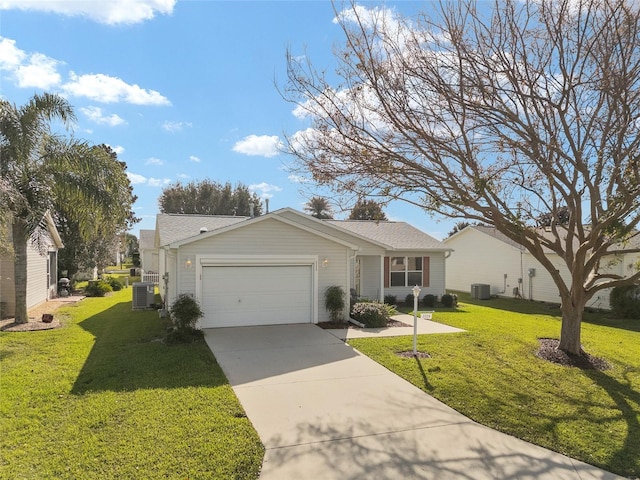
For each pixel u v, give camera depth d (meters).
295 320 12.38
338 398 6.16
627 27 6.77
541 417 5.57
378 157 7.36
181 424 5.09
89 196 11.82
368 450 4.57
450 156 7.79
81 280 27.81
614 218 7.34
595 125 8.00
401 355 8.70
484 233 24.64
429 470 4.19
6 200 10.30
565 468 4.29
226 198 48.03
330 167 7.62
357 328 11.87
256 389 6.50
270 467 4.18
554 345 9.61
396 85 7.07
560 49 7.16
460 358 8.51
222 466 4.15
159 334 10.69
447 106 7.44
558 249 9.03
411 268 19.25
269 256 12.00
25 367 7.52
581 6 7.00
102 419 5.21
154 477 3.93
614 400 6.26
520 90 7.26
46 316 12.10
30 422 5.12
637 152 7.21
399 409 5.76
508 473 4.17
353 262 17.05
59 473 3.97
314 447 4.61
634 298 15.16
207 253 11.44
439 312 16.06
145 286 15.84
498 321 13.70
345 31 7.00
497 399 6.19
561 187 8.38
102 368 7.45
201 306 11.42
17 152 10.78
